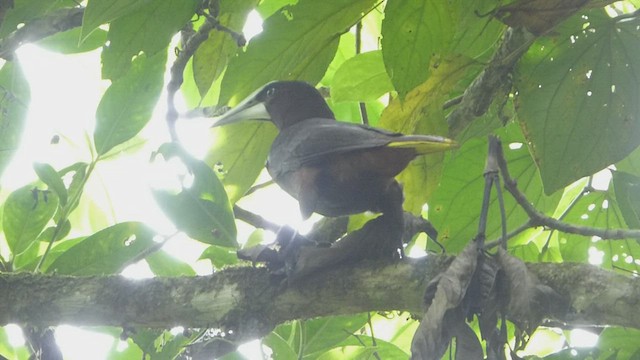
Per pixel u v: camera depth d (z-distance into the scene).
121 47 8.95
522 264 7.10
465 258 7.17
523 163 10.71
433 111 9.47
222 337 7.97
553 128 9.10
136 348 9.80
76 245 8.95
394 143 8.42
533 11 8.77
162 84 9.59
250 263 9.37
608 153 9.03
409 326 11.53
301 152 9.06
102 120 9.53
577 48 9.11
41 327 8.34
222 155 10.32
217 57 10.33
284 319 7.98
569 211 10.78
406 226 8.65
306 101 10.39
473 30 9.80
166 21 8.92
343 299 7.80
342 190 8.90
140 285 8.20
